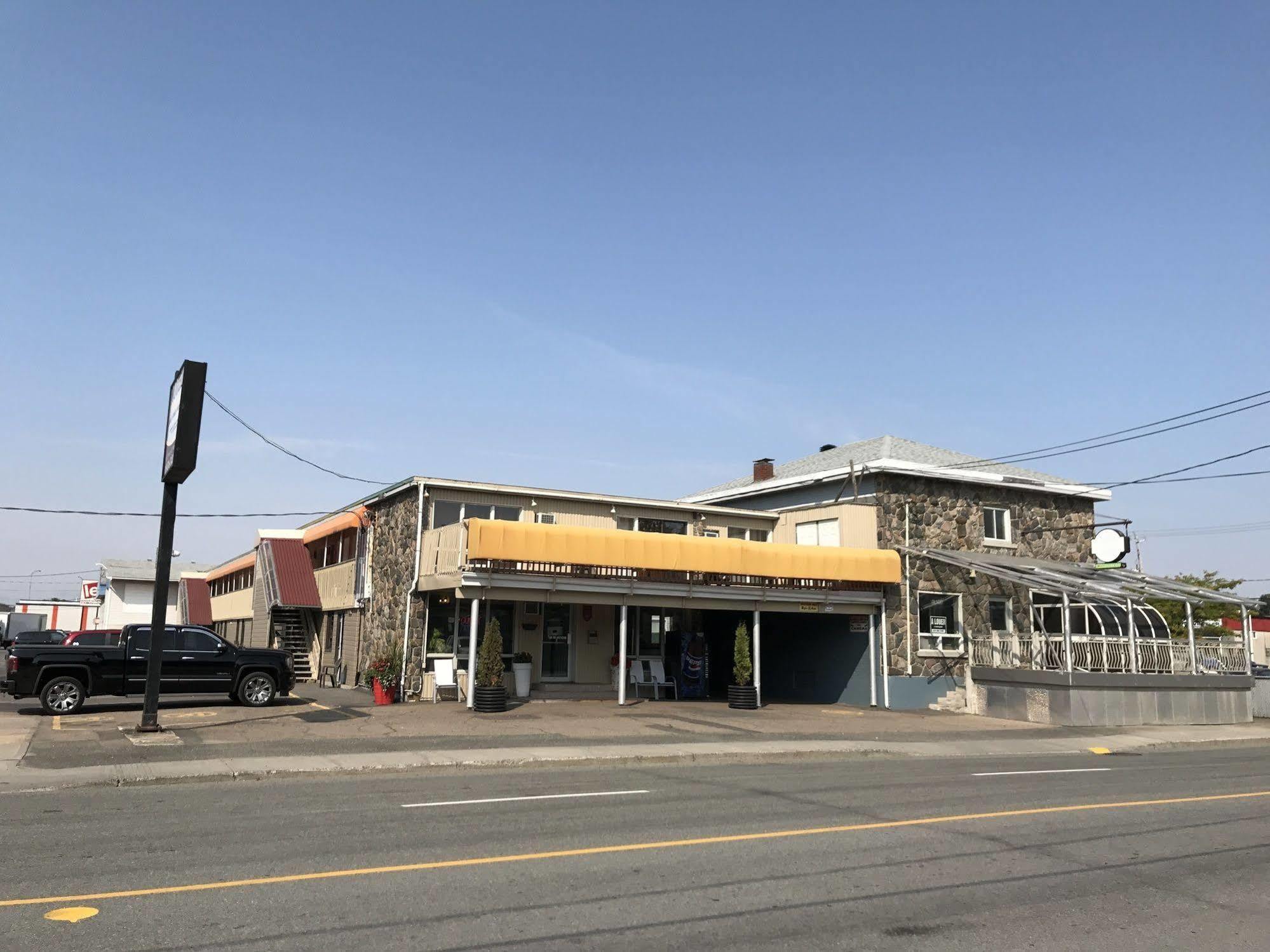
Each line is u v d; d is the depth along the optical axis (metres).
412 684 24.88
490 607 26.42
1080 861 8.95
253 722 19.31
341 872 7.92
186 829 9.67
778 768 15.77
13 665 20.19
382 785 13.12
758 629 26.25
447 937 6.34
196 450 17.50
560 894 7.43
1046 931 6.79
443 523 26.00
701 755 16.67
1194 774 15.84
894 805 11.80
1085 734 22.77
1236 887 8.08
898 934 6.66
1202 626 49.50
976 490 30.08
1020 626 29.97
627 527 28.92
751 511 32.19
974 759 18.08
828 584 26.97
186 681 21.52
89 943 6.06
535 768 15.28
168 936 6.23
